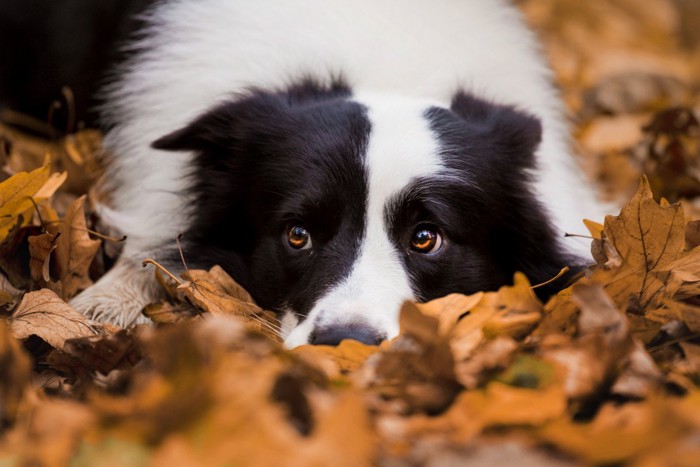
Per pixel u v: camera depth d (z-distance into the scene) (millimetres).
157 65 4809
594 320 2568
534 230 3797
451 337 2498
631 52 8188
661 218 2943
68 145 4734
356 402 2035
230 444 1968
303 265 3494
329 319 3062
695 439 1937
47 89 5832
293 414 2213
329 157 3506
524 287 2807
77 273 3680
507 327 2746
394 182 3428
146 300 3984
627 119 6359
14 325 2990
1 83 5934
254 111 3881
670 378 2506
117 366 2812
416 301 3359
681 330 2754
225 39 4637
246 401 2021
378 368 2457
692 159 4977
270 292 3619
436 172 3479
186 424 2023
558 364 2381
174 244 4105
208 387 2039
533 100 4730
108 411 2061
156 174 4438
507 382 2383
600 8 8766
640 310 2908
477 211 3580
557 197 4148
